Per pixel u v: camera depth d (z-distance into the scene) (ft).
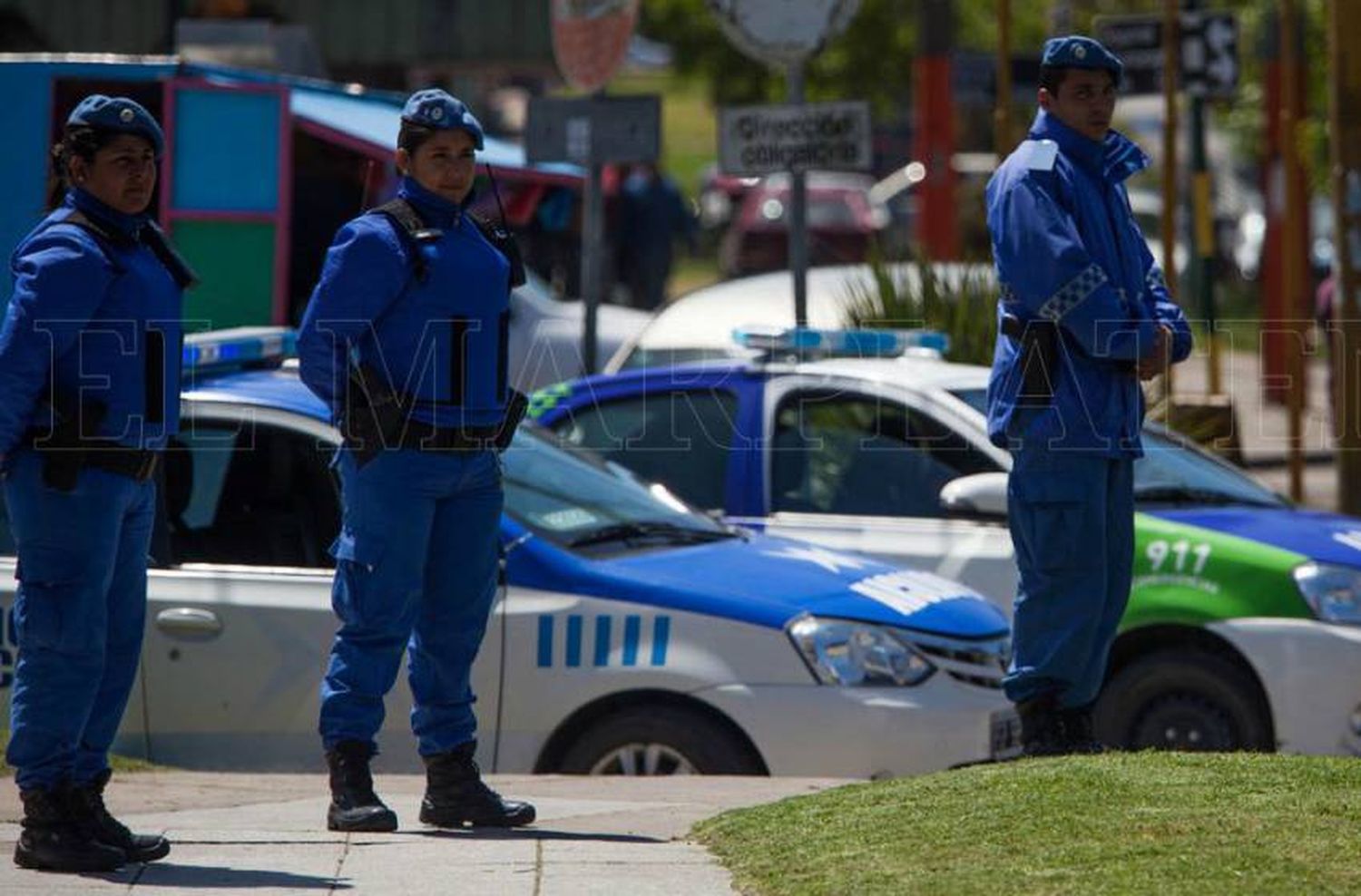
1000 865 68.03
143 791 91.04
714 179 546.67
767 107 138.62
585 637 98.17
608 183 325.21
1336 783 77.71
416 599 79.82
